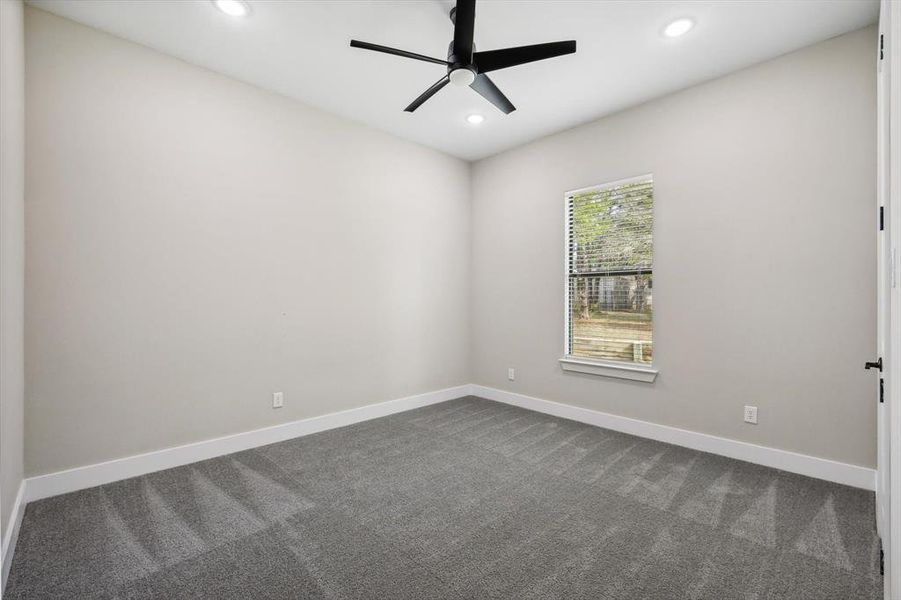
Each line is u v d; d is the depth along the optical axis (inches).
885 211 63.1
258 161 122.9
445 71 114.5
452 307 180.9
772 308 106.6
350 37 100.0
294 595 61.4
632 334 135.7
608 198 142.1
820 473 99.0
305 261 133.6
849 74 96.1
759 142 108.7
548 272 159.0
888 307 56.5
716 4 87.4
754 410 109.3
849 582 63.9
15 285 77.7
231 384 117.6
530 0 86.4
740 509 85.7
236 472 104.3
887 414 58.1
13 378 76.0
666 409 126.1
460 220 184.1
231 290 117.6
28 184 87.7
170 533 77.0
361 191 148.6
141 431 102.6
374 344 153.0
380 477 101.8
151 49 103.8
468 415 155.6
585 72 113.5
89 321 95.3
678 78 116.3
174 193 107.3
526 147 166.4
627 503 88.6
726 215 114.0
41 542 73.9
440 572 66.6
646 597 61.0
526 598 60.9
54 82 91.0
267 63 110.7
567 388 152.6
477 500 90.3
